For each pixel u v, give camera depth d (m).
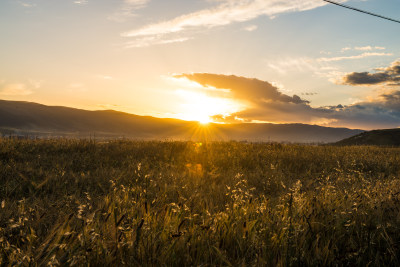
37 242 2.63
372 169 9.94
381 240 2.96
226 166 9.62
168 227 2.79
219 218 3.02
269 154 11.74
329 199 4.02
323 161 10.84
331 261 2.50
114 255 2.35
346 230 3.09
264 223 3.05
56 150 10.67
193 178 6.89
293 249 2.62
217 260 2.48
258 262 2.40
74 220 3.13
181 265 2.42
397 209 3.67
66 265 2.09
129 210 3.29
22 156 9.04
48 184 5.63
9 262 2.09
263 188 6.11
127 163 8.88
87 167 8.14
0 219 3.24
